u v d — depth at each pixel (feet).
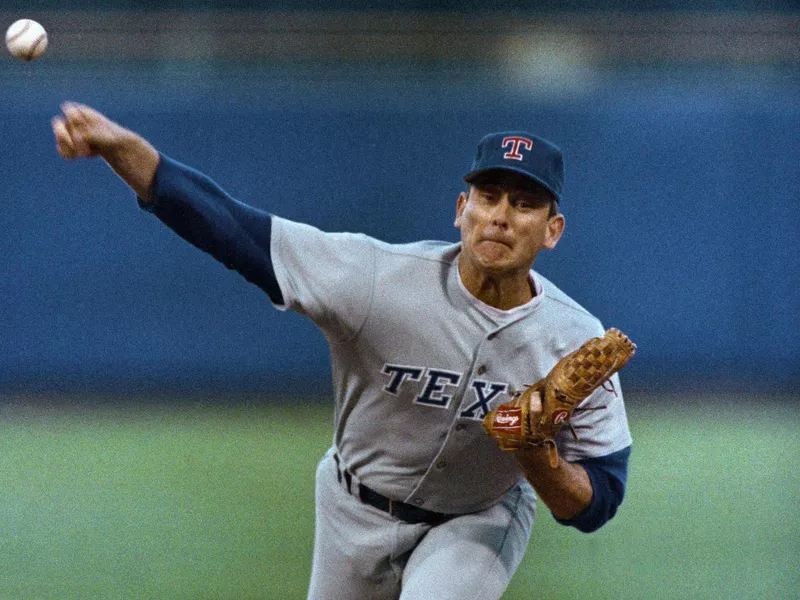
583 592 81.00
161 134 149.89
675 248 157.79
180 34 150.92
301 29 152.25
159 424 138.62
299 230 45.57
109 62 150.20
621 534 97.25
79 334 150.92
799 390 159.43
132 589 79.92
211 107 150.30
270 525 96.73
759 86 157.28
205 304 152.46
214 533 94.48
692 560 89.10
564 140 155.53
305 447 126.72
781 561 88.74
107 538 93.30
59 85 148.46
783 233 158.71
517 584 82.84
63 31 149.18
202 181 43.32
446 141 152.46
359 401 48.60
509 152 44.75
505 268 45.19
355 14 155.94
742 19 156.15
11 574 83.61
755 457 127.13
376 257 46.42
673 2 166.30
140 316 151.53
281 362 153.69
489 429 44.78
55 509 102.89
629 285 157.58
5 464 120.37
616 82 155.94
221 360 152.76
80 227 149.59
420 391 47.01
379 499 50.65
